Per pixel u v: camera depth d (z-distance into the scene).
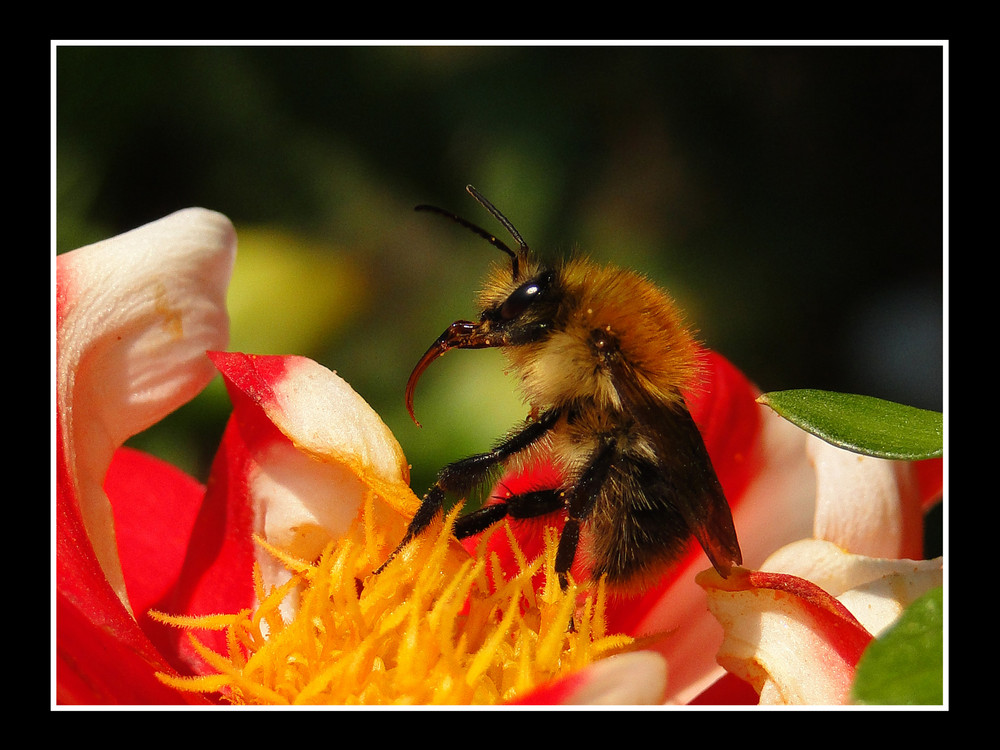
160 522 0.16
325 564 0.15
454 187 0.21
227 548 0.16
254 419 0.16
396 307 0.20
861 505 0.16
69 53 0.20
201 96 0.20
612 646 0.16
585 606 0.16
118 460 0.17
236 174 0.21
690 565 0.16
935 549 0.18
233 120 0.21
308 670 0.15
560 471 0.16
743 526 0.16
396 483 0.16
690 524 0.16
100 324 0.16
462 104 0.21
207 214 0.16
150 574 0.16
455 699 0.15
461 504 0.16
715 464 0.16
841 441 0.15
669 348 0.16
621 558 0.16
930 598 0.14
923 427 0.15
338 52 0.21
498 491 0.17
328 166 0.21
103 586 0.15
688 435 0.16
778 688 0.15
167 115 0.20
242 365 0.16
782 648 0.15
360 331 0.20
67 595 0.15
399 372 0.20
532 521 0.16
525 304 0.16
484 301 0.16
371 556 0.16
